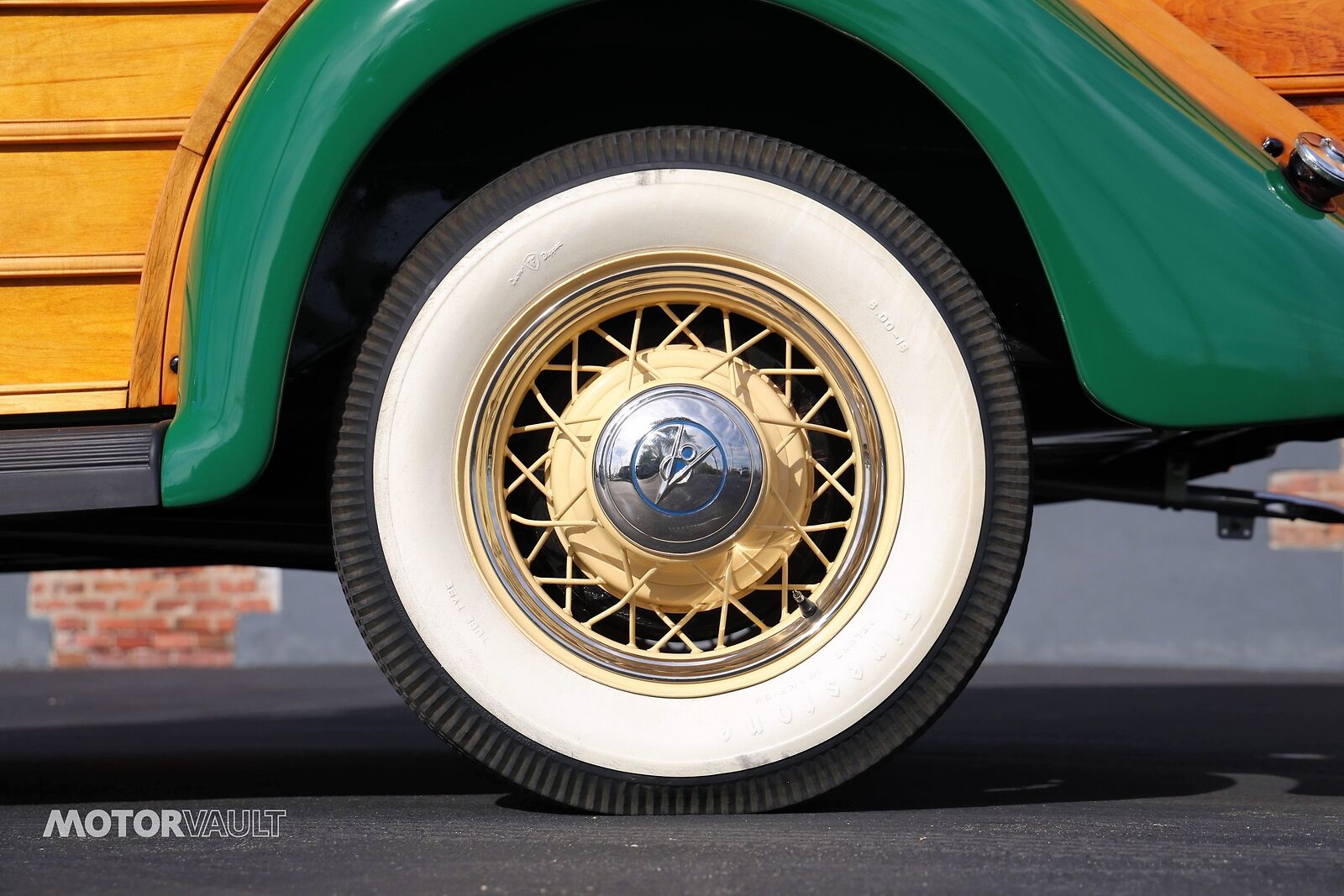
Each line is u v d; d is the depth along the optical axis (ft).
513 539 14.01
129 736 18.69
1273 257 13.70
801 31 14.10
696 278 13.99
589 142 14.02
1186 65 14.10
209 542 15.25
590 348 14.25
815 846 13.44
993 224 14.73
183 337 13.89
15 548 15.06
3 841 13.87
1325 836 13.80
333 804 14.71
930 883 12.96
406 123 14.40
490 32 13.75
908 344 13.96
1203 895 12.88
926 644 13.91
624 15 14.02
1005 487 13.94
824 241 13.97
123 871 13.32
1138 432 15.56
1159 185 13.73
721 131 14.03
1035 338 14.90
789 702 13.92
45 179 14.12
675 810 13.93
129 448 13.85
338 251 14.53
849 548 13.97
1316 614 32.99
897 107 14.53
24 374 14.11
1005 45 13.75
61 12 14.12
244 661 36.47
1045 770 16.08
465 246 13.96
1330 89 14.51
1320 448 32.91
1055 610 34.37
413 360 13.93
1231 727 18.94
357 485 13.92
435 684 13.88
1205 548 33.60
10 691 28.17
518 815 14.15
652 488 13.88
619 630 14.33
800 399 14.25
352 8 13.78
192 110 14.16
